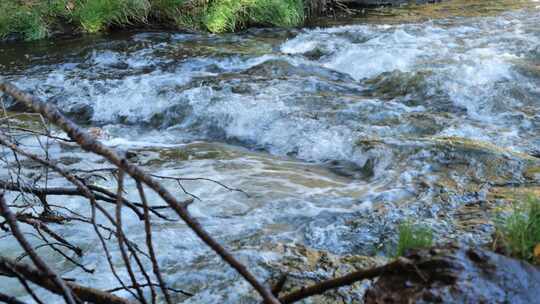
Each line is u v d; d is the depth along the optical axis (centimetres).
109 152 156
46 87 941
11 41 1283
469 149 572
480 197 488
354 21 1462
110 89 915
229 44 1224
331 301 330
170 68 1035
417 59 996
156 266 189
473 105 748
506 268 235
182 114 798
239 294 353
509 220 324
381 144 607
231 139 733
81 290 205
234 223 469
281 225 467
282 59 994
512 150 591
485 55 980
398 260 207
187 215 161
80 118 845
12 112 827
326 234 443
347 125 697
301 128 700
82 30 1340
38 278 199
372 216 465
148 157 649
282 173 592
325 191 537
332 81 892
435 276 229
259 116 746
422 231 314
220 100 796
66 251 422
